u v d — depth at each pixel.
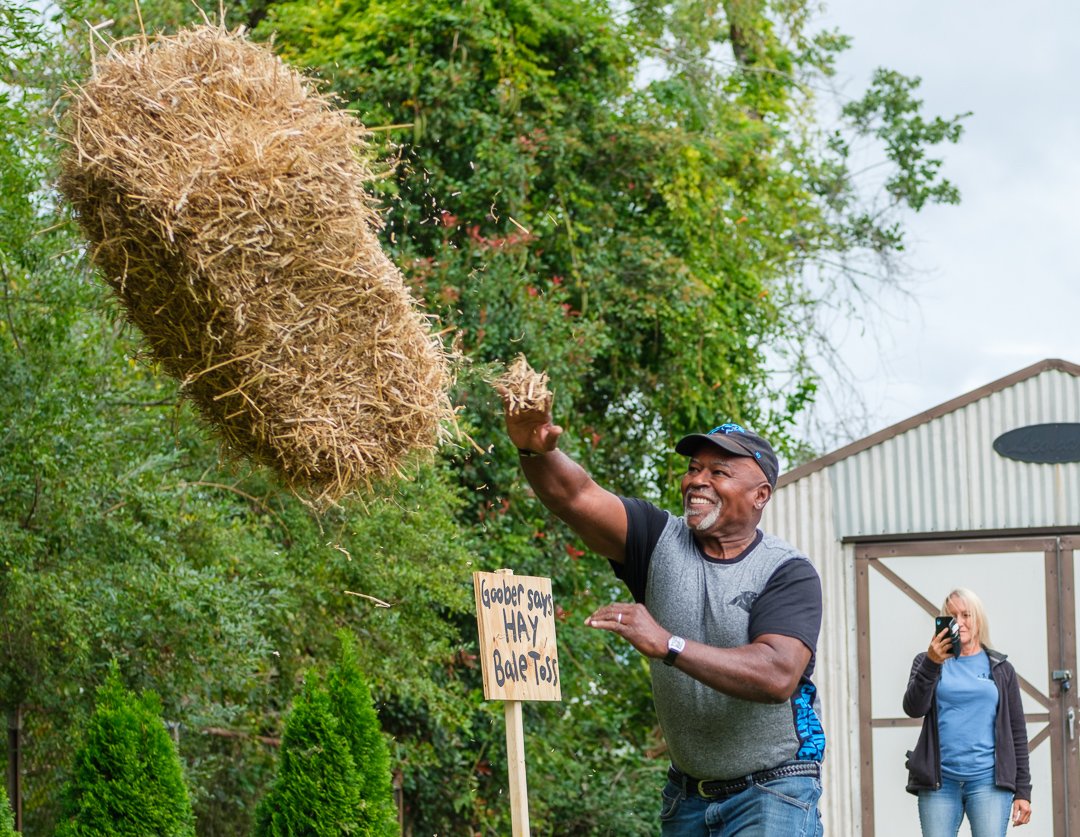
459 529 11.97
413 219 14.50
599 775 14.48
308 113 4.82
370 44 14.74
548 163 15.66
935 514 12.41
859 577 12.55
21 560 8.13
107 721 7.64
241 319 4.66
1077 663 12.15
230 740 11.66
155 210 4.55
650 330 16.81
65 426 8.40
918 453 12.49
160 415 10.12
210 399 4.99
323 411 4.84
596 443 16.33
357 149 4.97
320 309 4.77
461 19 14.80
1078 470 12.26
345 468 4.94
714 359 17.03
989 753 8.53
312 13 15.17
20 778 9.50
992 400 12.44
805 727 4.78
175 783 7.69
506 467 13.97
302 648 11.01
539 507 14.38
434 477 11.23
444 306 12.36
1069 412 12.29
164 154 4.58
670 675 4.78
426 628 11.49
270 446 4.93
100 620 8.37
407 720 13.06
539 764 13.58
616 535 4.95
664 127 16.48
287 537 10.99
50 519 8.49
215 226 4.59
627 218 17.12
